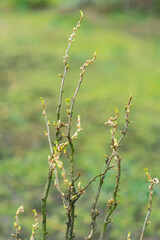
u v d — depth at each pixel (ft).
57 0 65.46
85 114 25.53
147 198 16.40
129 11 58.85
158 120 24.75
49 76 32.89
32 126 23.70
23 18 55.16
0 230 14.23
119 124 24.04
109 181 17.46
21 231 14.30
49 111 25.90
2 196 16.46
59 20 52.16
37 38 44.21
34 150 20.86
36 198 16.58
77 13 57.06
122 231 14.58
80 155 20.15
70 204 5.57
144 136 22.43
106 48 41.57
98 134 22.75
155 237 14.30
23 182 17.65
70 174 5.71
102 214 15.60
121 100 28.02
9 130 23.06
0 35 45.39
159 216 15.37
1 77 32.35
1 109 25.85
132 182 17.49
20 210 5.85
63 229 14.80
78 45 42.16
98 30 49.67
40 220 15.08
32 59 36.91
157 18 56.80
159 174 18.48
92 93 29.40
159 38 48.73
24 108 26.18
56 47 41.11
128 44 44.19
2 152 20.43
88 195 16.76
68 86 30.89
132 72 34.78
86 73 34.01
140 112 26.00
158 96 29.19
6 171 18.42
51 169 5.70
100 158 19.80
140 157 20.10
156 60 39.32
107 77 33.32
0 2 62.80
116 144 5.48
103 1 58.23
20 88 29.94
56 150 5.50
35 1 61.72
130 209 15.84
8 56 37.47
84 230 14.56
